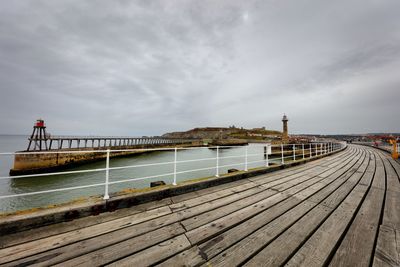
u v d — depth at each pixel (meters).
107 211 3.03
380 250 2.11
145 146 35.88
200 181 4.34
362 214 3.07
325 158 10.62
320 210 3.22
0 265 1.81
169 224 2.66
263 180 5.26
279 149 25.89
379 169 7.11
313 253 2.07
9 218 2.34
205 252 2.07
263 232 2.49
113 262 1.89
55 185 15.65
